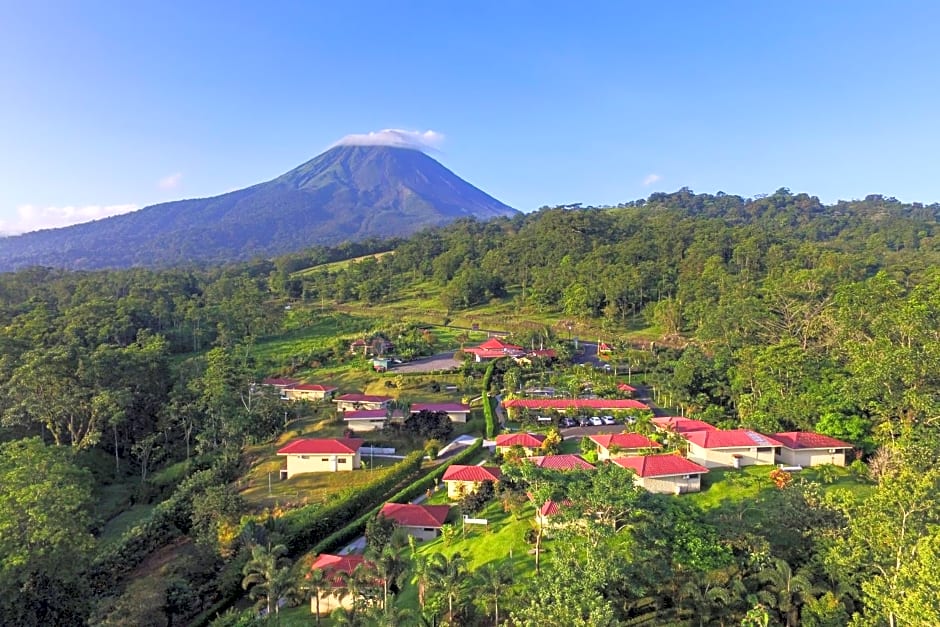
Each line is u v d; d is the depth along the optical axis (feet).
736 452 174.91
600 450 192.65
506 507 152.66
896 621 89.30
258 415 262.06
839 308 252.83
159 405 286.25
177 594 134.41
